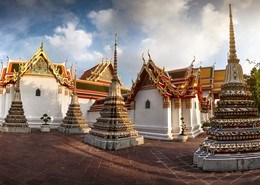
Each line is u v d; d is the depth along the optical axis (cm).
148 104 2230
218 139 988
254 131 981
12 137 1944
